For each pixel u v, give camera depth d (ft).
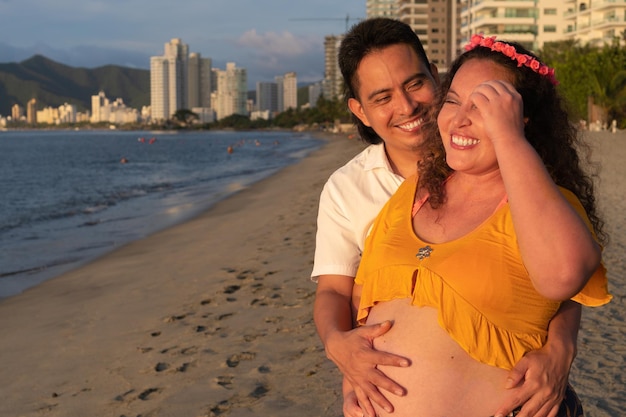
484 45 5.75
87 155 201.67
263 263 28.50
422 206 5.89
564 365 5.34
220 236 39.32
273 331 18.42
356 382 5.77
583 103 169.48
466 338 5.22
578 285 4.76
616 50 167.22
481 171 5.48
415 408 5.40
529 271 4.89
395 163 7.61
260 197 64.80
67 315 22.86
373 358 5.56
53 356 18.16
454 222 5.57
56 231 47.16
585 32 245.24
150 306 22.91
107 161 164.04
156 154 205.87
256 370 15.49
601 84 163.43
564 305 5.62
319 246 7.15
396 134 7.45
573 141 5.95
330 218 7.14
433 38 389.19
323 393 13.85
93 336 19.80
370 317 5.90
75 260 35.01
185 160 165.89
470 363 5.31
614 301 19.25
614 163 68.44
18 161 165.89
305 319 19.34
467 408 5.30
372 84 7.40
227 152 213.25
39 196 77.15
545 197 4.71
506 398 5.25
